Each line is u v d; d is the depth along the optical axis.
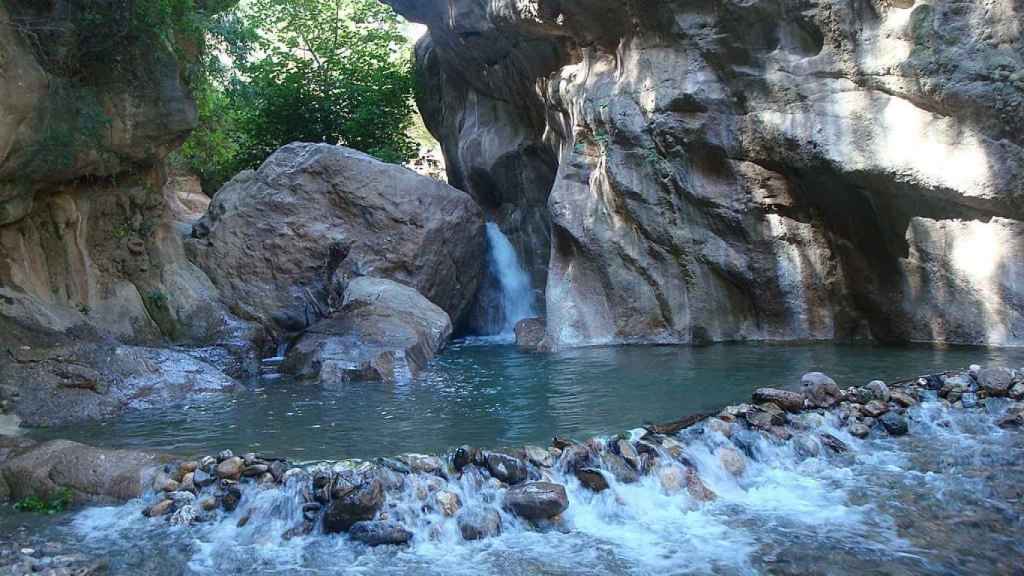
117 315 10.84
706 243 12.06
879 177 10.22
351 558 4.77
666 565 4.62
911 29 9.86
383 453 5.91
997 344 9.78
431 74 20.19
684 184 12.10
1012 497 5.50
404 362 10.27
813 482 5.89
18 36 8.67
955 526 5.09
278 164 14.57
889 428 6.81
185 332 11.75
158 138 11.34
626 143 12.61
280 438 6.61
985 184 9.48
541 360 11.14
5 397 7.77
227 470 5.56
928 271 10.34
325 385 9.64
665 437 6.14
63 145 9.48
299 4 21.91
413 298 12.49
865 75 10.28
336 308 12.80
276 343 12.75
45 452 6.04
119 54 10.32
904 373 8.12
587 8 13.03
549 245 16.59
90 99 9.80
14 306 9.09
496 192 17.98
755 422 6.54
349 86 21.03
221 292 13.29
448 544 4.96
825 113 10.64
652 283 12.49
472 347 13.48
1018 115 9.27
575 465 5.66
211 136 17.48
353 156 14.65
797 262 11.46
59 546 4.87
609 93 12.96
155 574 4.54
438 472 5.51
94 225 11.09
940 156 9.79
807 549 4.80
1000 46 9.38
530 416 7.12
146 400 8.48
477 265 15.67
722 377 8.56
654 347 11.79
